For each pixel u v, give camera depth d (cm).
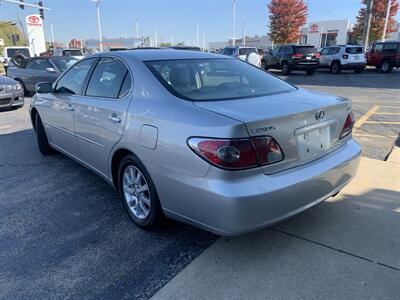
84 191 415
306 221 334
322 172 272
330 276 259
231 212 232
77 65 424
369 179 426
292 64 2125
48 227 334
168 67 324
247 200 231
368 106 973
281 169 253
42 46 3491
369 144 579
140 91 308
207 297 241
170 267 273
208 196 238
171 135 259
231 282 255
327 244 297
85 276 264
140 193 317
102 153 352
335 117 295
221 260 279
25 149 589
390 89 1370
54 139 482
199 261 279
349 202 370
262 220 242
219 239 309
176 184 260
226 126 231
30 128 755
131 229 329
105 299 241
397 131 669
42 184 437
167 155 262
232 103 274
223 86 318
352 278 257
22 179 454
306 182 259
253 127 235
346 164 299
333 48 2212
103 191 415
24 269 273
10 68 1381
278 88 336
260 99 290
